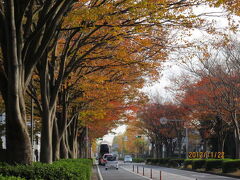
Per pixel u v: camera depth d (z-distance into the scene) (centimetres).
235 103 3106
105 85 2164
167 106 5281
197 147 7688
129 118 4031
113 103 3109
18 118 1104
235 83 3056
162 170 4284
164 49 1788
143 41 1587
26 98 2577
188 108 3897
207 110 3553
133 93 2811
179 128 5434
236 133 3241
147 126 5928
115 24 1423
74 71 2050
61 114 2181
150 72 2258
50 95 1673
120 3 1244
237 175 2967
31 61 1176
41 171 972
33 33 1161
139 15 1309
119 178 2820
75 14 1262
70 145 3188
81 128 5062
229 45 2912
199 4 1331
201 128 4434
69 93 2402
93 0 1466
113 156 4506
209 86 3216
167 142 6353
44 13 1173
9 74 1081
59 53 1958
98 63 1998
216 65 3175
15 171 952
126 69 1992
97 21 1393
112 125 5166
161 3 1263
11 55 1070
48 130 1585
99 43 1593
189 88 3572
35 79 2056
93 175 3119
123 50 1742
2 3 1223
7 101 1131
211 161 3716
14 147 1107
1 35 1128
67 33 1773
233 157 5103
